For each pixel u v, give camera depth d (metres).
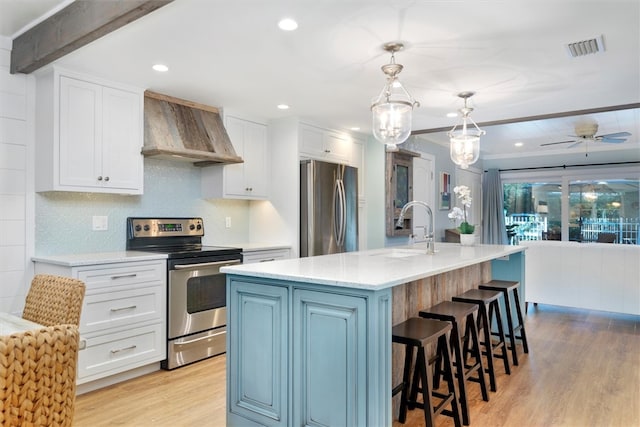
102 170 3.16
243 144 4.27
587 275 4.88
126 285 3.00
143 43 2.57
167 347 3.25
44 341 1.03
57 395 1.06
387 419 1.93
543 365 3.37
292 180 4.43
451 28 2.38
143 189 3.56
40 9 2.50
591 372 3.20
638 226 7.26
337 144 5.01
